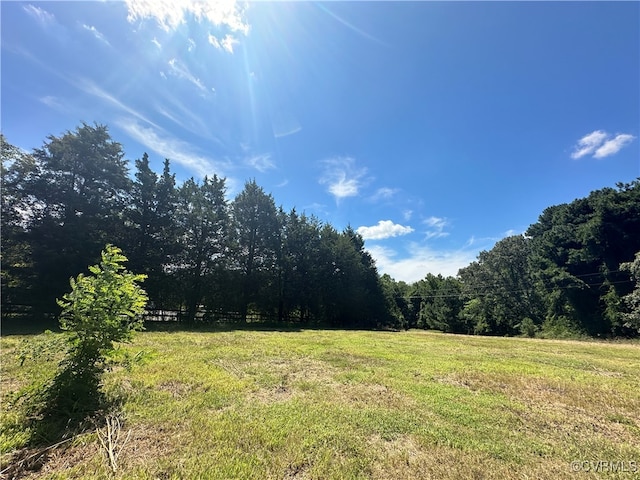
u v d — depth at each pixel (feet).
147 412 14.21
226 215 87.71
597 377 25.45
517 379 23.68
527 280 121.39
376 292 123.54
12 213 54.03
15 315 52.80
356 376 22.90
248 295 89.86
